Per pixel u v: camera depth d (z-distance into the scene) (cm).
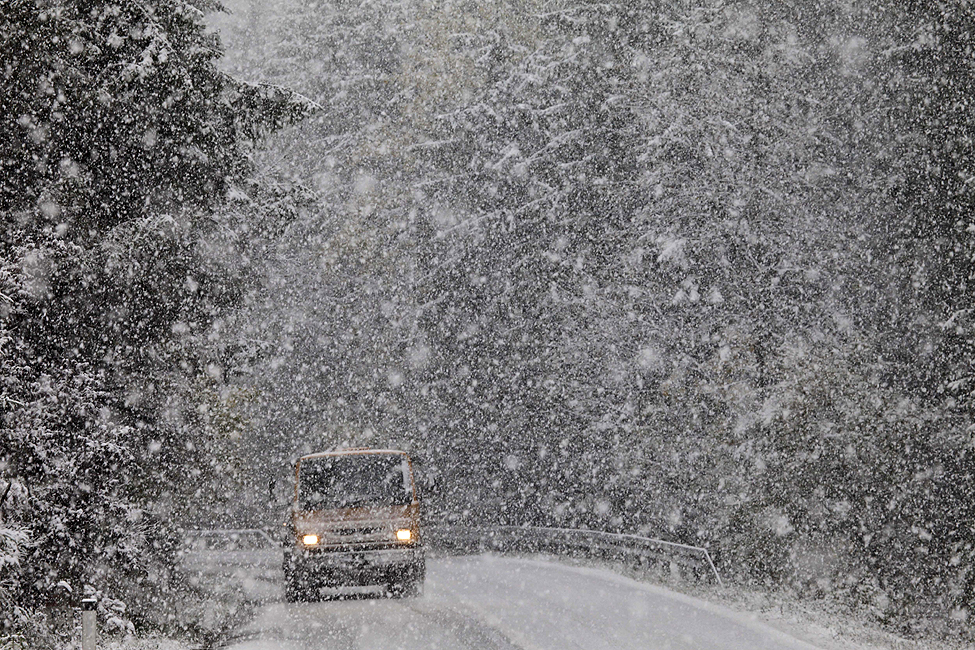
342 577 7419
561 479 15125
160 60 6794
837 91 13075
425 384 17700
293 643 5634
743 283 12544
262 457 18888
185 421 7231
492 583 8281
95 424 6162
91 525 6028
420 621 6241
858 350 8738
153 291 6950
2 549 4966
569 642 5259
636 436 11112
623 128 14112
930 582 7862
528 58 14725
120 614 5775
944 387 8462
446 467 16825
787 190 12694
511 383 15612
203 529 13475
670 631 5581
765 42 13462
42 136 6456
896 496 8062
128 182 7050
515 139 15138
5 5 6131
